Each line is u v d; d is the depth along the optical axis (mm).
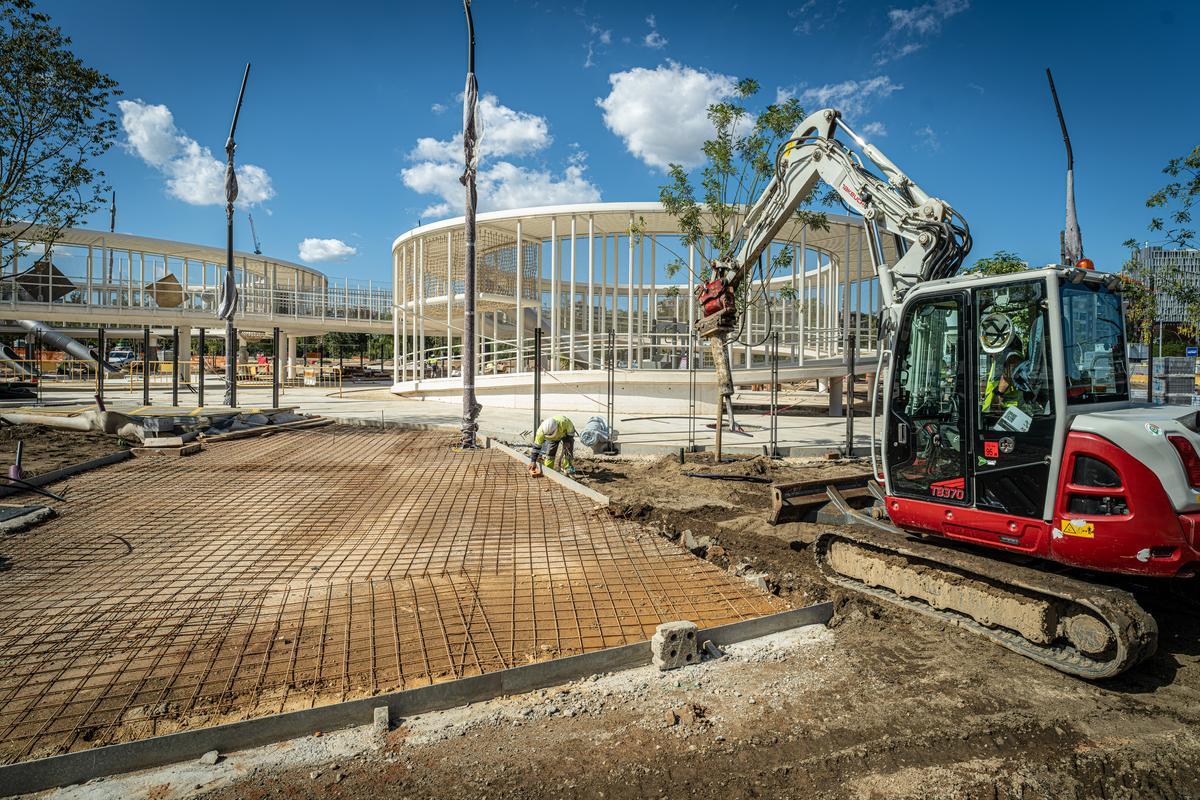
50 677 3680
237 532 6516
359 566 5543
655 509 7590
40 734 3158
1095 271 4539
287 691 3568
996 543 4531
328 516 7176
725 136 12570
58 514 7016
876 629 4594
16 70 11094
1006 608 4266
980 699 3705
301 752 3121
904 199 6289
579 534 6625
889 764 3113
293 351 38688
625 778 2971
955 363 4852
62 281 27938
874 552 5285
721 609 4812
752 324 22094
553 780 2949
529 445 12656
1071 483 4109
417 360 25172
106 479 8766
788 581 5379
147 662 3863
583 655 3859
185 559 5660
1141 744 3318
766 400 29250
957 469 4812
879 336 5844
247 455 10906
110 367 33438
